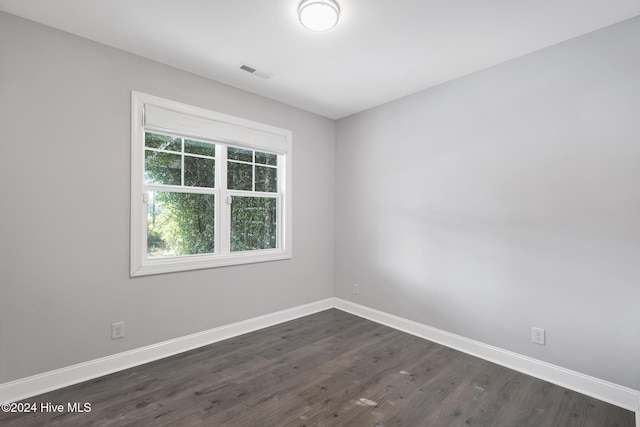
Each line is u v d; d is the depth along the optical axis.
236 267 3.11
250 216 3.32
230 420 1.83
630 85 1.99
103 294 2.32
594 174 2.12
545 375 2.31
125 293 2.42
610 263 2.06
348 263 3.91
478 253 2.72
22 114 2.01
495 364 2.55
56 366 2.13
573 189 2.21
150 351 2.54
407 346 2.89
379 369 2.44
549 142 2.32
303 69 2.72
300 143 3.68
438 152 3.02
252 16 2.00
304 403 2.00
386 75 2.83
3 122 1.95
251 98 3.21
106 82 2.33
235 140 3.07
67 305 2.18
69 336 2.18
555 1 1.83
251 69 2.72
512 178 2.52
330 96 3.32
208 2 1.86
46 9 1.93
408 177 3.28
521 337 2.45
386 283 3.47
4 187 1.96
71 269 2.19
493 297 2.62
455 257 2.88
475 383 2.25
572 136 2.21
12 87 1.98
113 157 2.36
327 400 2.03
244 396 2.06
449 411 1.93
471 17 2.00
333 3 1.84
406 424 1.81
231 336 3.05
